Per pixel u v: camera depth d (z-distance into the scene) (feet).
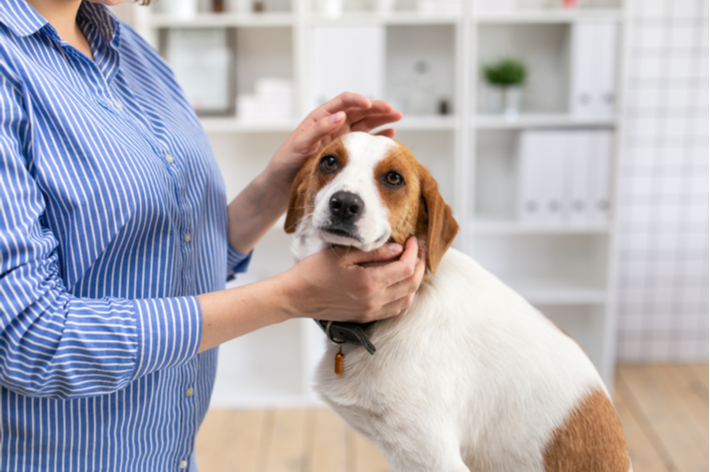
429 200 2.99
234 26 7.98
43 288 1.92
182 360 2.14
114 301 2.06
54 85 2.10
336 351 3.00
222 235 3.18
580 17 7.27
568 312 8.89
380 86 7.52
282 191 3.38
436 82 8.40
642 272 8.76
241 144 8.49
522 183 7.72
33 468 2.26
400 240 2.91
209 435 7.15
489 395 2.78
